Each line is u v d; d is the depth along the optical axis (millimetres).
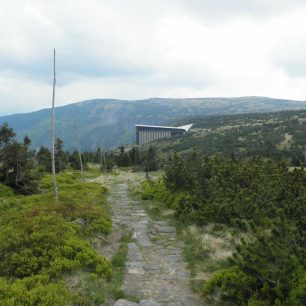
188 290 10391
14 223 15375
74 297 9156
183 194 23172
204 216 17562
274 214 14758
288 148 111938
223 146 128500
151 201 27516
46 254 11977
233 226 15672
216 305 9281
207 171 24234
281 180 18250
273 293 8320
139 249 14320
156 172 66312
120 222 19578
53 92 22391
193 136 195000
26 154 29938
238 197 16875
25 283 9953
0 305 8289
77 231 14836
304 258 8211
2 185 27516
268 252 8664
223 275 10016
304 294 7508
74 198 23922
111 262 12547
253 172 20906
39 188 32938
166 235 16719
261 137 139000
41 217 15555
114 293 9969
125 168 84062
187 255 13461
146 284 10781
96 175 63062
